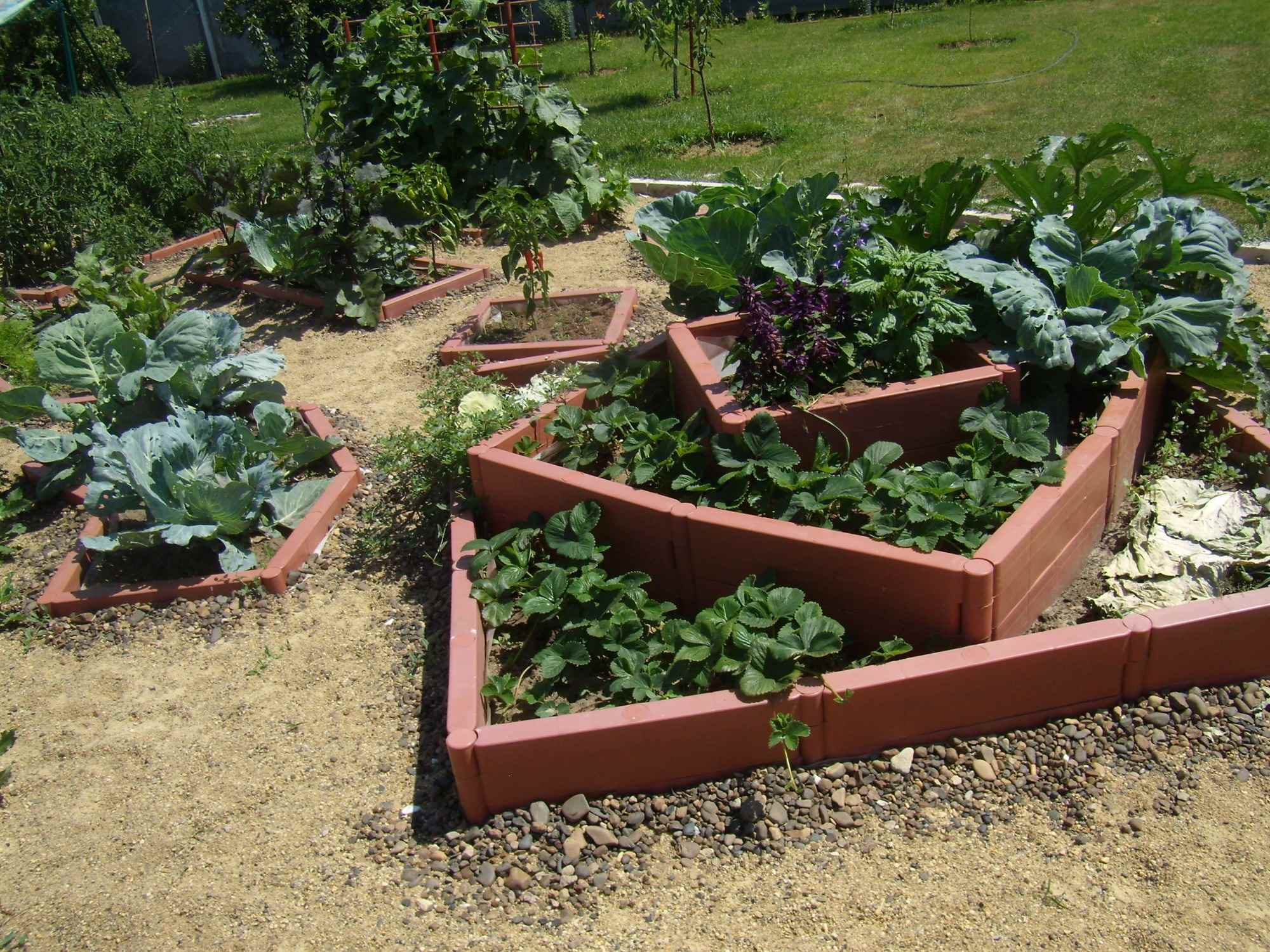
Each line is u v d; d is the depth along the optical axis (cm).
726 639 359
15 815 385
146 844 365
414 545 493
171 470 496
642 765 344
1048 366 427
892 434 432
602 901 320
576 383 513
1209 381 479
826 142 1112
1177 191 529
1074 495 389
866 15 2111
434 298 798
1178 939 288
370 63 971
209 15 2530
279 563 486
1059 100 1171
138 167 1089
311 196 814
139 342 582
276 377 700
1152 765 339
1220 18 1501
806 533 374
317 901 333
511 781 342
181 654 457
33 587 511
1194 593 381
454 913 321
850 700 338
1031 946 291
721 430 424
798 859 323
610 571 436
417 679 422
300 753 395
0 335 779
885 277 456
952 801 336
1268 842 311
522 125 927
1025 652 339
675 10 1401
